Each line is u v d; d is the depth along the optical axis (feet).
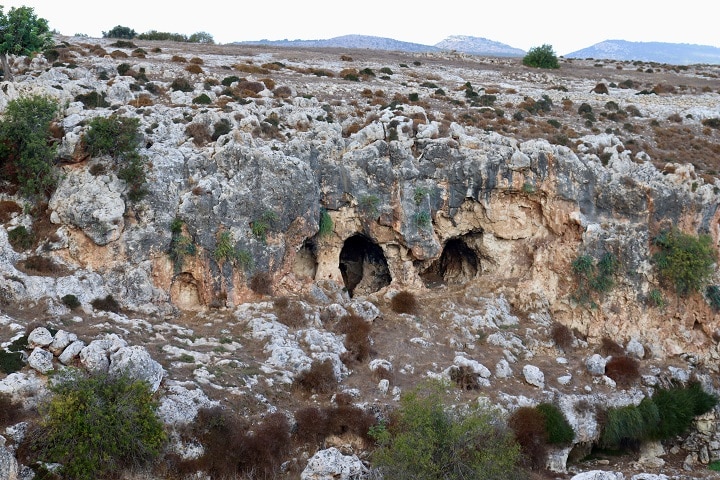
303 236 128.57
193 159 123.44
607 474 99.30
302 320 117.19
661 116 197.88
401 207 135.03
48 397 83.10
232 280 120.67
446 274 155.84
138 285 113.39
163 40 264.31
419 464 85.40
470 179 138.82
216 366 98.94
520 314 135.85
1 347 87.61
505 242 143.74
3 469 73.05
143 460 81.15
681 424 121.70
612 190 138.10
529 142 141.79
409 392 95.25
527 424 104.06
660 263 135.85
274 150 128.88
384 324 124.26
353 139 139.64
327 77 200.75
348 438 95.35
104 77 160.04
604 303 135.85
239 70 189.88
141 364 87.61
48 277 105.81
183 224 118.93
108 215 112.06
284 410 95.14
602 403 116.47
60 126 122.21
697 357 132.98
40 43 151.74
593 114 191.11
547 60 283.18
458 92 199.00
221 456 84.99
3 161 118.52
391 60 256.73
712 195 138.92
